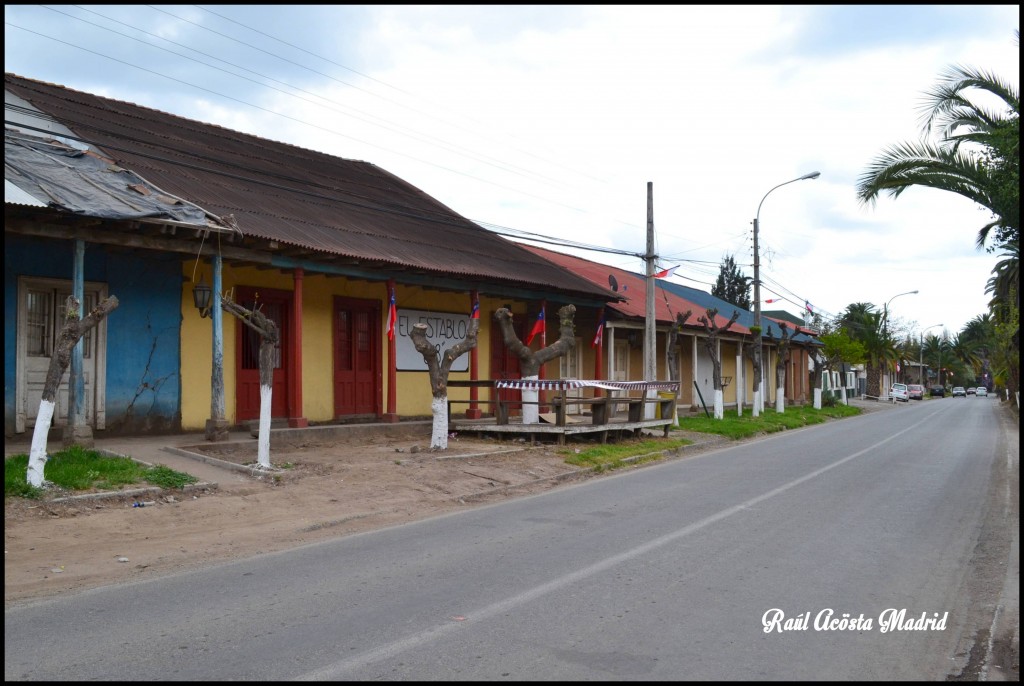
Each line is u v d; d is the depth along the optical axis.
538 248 30.27
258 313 12.72
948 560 8.14
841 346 45.59
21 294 13.50
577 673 4.93
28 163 13.27
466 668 5.00
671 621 5.98
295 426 16.17
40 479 9.92
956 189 14.42
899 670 5.13
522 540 8.98
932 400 83.50
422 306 21.64
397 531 9.62
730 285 75.88
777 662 5.19
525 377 18.38
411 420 21.05
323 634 5.64
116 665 5.04
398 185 26.27
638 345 32.28
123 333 14.80
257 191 18.20
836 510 11.06
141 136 18.08
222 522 9.78
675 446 20.16
